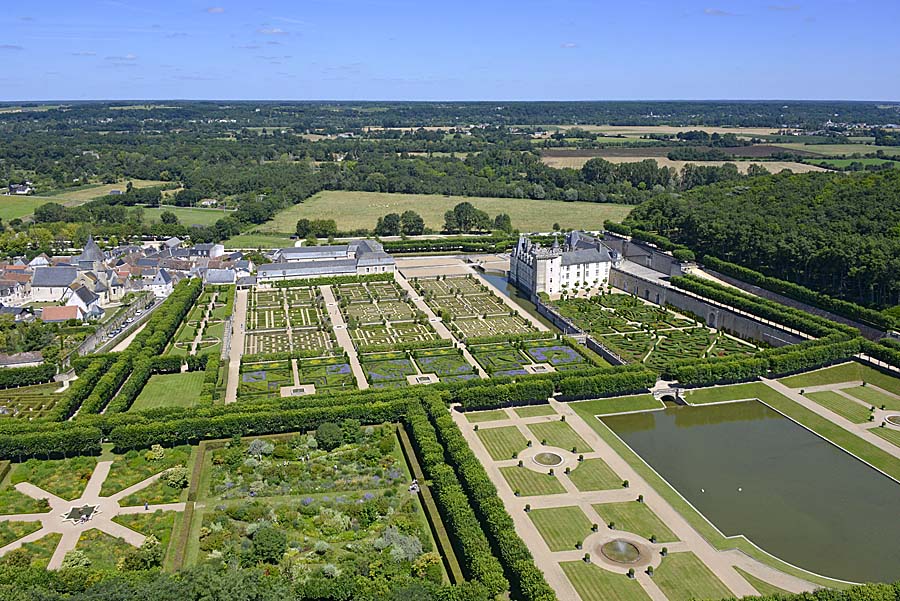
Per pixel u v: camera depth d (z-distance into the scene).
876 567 186.25
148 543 183.75
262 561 183.50
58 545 191.38
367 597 161.25
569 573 182.62
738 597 173.12
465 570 180.50
